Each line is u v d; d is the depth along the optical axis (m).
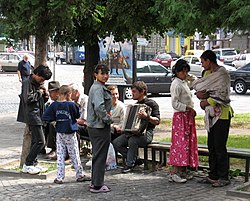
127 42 12.30
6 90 25.14
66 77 30.36
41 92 7.81
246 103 20.83
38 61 8.41
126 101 20.00
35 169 7.81
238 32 5.15
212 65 7.17
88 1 8.52
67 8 7.45
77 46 12.01
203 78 7.19
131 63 12.56
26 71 17.19
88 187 7.25
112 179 7.78
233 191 6.74
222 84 7.05
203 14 5.36
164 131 12.72
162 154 8.69
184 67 7.44
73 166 7.97
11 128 13.47
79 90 9.10
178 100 7.44
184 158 7.41
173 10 5.35
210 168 7.45
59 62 51.22
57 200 6.59
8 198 6.69
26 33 7.88
